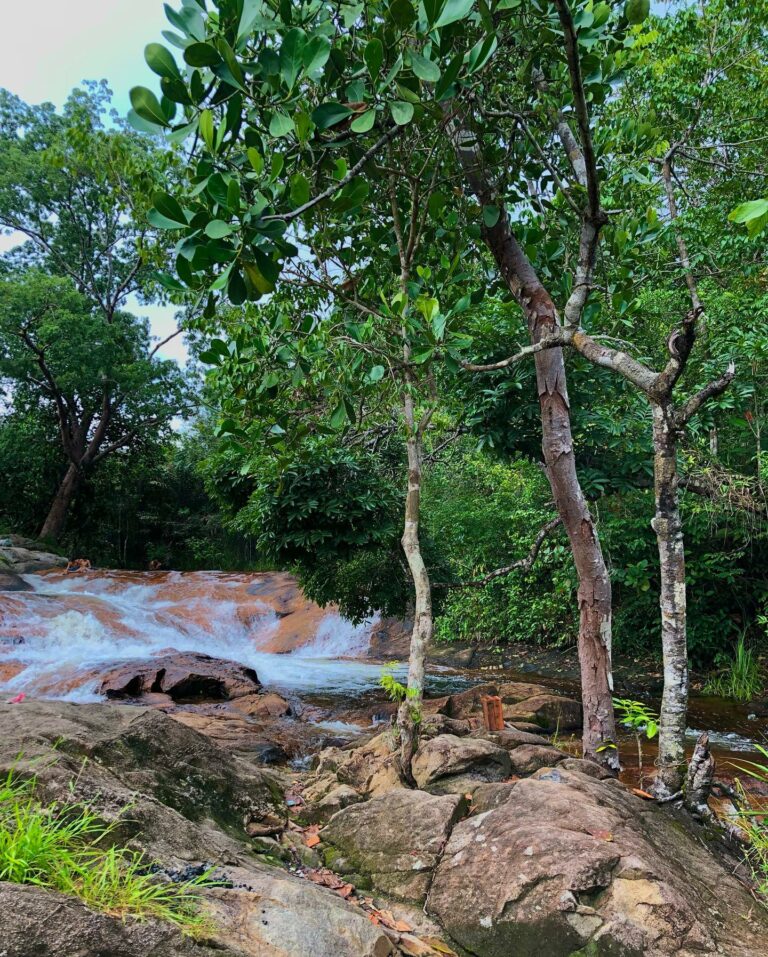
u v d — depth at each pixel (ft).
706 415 23.25
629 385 21.59
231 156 9.57
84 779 8.37
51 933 5.47
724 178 29.35
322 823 12.05
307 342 13.71
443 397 21.63
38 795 7.70
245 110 9.89
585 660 13.94
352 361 14.02
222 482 26.43
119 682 25.94
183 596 51.29
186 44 7.90
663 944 7.85
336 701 27.81
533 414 20.36
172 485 82.99
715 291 24.14
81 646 35.81
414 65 8.27
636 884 8.40
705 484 22.70
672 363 10.20
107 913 5.94
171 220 7.73
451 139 13.73
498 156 14.44
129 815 8.18
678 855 9.87
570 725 22.08
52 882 6.16
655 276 21.93
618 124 15.51
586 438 21.90
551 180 16.11
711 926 8.41
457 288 16.87
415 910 9.23
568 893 8.23
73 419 74.79
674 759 11.55
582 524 13.99
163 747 10.66
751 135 26.78
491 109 14.39
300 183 8.24
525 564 16.72
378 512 24.62
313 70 7.66
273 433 15.01
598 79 12.21
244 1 7.25
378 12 9.60
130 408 72.74
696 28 25.22
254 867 8.93
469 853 9.55
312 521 23.93
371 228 16.16
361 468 24.45
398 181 15.52
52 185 71.82
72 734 9.77
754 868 10.14
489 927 8.41
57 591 51.11
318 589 28.58
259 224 7.70
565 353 20.45
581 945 7.85
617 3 12.05
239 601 50.42
